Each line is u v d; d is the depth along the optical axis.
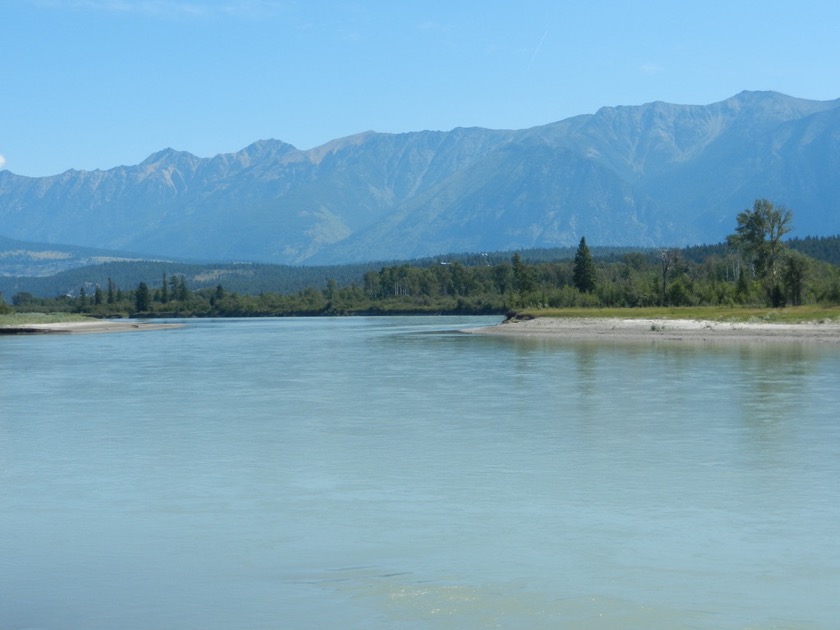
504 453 36.44
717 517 26.70
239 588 21.33
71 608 20.28
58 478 32.91
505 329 143.12
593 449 37.03
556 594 20.53
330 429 42.97
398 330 159.88
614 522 26.30
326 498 29.53
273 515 27.56
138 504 29.09
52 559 23.70
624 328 127.88
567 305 194.25
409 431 42.09
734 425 42.31
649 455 35.69
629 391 55.97
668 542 24.33
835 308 127.31
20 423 46.16
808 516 26.70
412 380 65.38
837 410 46.47
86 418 47.84
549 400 52.38
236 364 84.44
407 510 27.91
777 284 149.88
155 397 57.28
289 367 79.38
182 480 32.38
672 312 143.25
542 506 28.14
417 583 21.38
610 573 21.94
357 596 20.61
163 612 19.97
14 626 19.34
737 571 22.00
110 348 117.38
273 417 47.34
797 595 20.41
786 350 89.38
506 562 22.83
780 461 34.25
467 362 80.81
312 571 22.41
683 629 18.55
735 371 67.19
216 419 46.94
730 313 131.62
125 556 23.86
